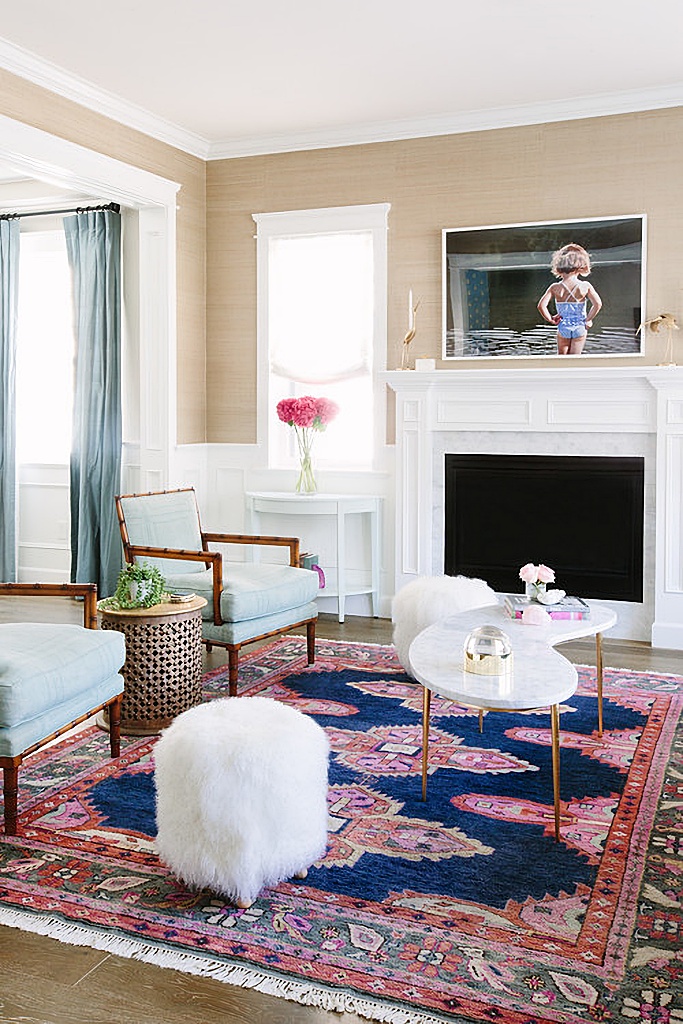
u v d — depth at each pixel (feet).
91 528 21.18
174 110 18.31
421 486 18.86
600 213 17.76
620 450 17.54
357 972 6.93
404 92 17.30
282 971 6.95
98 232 20.51
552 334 18.17
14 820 9.20
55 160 16.22
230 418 21.18
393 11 13.78
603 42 14.96
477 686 8.98
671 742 11.91
